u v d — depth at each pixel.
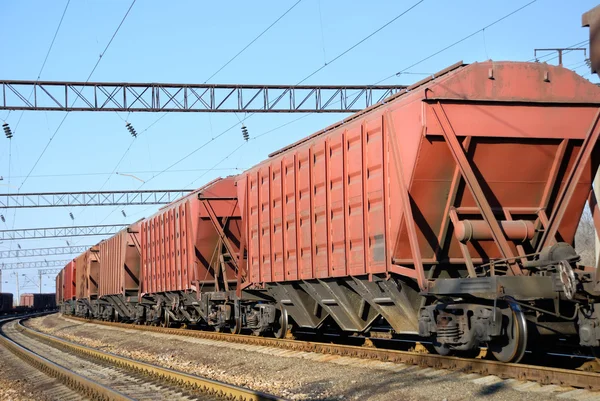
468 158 12.02
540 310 10.91
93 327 38.84
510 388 9.87
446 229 12.51
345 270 14.61
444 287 11.59
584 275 10.25
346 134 14.70
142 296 33.12
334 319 17.14
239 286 20.58
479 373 11.09
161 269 29.47
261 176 19.25
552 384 9.77
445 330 11.75
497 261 11.56
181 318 29.17
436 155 11.98
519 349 10.75
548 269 10.69
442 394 10.02
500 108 11.97
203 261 24.06
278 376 13.66
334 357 14.57
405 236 12.64
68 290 61.50
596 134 11.23
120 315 41.50
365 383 11.61
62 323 48.38
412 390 10.48
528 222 11.93
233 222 23.83
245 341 19.97
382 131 13.27
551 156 12.24
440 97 11.73
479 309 11.20
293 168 17.14
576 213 12.62
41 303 103.81
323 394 11.30
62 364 19.22
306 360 14.87
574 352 13.57
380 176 13.30
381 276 13.55
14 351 24.58
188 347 20.97
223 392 11.51
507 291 10.55
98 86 30.91
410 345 16.67
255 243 19.69
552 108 12.12
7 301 85.81
